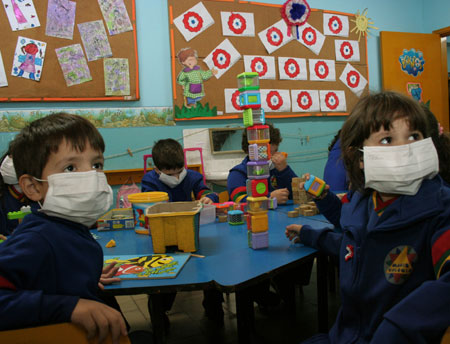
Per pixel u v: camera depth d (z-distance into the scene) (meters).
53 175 0.77
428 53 4.16
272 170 2.17
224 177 3.15
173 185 2.01
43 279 0.71
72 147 0.78
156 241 1.12
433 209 0.72
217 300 1.83
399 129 0.77
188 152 3.23
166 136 3.17
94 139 0.82
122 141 3.04
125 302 2.18
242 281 0.86
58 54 2.82
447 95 4.29
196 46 3.21
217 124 3.34
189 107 3.22
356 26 3.88
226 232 1.38
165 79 3.16
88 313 0.65
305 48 3.63
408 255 0.75
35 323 0.64
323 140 3.79
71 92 2.87
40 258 0.69
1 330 0.62
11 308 0.62
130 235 1.42
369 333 0.79
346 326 0.88
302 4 3.55
